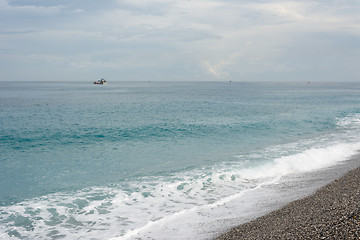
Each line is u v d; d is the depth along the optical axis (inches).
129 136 973.2
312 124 1225.4
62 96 3526.1
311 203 377.4
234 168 593.6
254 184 504.1
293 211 355.9
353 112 1683.1
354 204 336.2
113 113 1654.8
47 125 1208.2
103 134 1007.0
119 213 391.2
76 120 1359.5
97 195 458.9
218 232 319.3
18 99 2933.1
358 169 560.4
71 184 514.6
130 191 474.9
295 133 1023.6
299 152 732.7
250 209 386.9
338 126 1179.3
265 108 1959.9
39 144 853.2
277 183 504.1
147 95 3836.1
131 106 2137.1
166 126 1168.8
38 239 323.3
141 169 602.2
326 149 739.4
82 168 614.9
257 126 1167.6
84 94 4042.8
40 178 550.3
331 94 4104.3
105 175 564.4
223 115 1545.3
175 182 514.9
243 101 2684.5
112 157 705.0
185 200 435.5
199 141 892.0
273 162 633.0
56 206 417.1
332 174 538.6
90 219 374.0
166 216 376.5
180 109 1897.1
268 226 315.0
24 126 1182.9
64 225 358.3
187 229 334.6
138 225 352.8
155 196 453.1
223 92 4968.0
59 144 853.2
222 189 482.0
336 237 252.7
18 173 581.6
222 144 847.1
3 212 397.7
